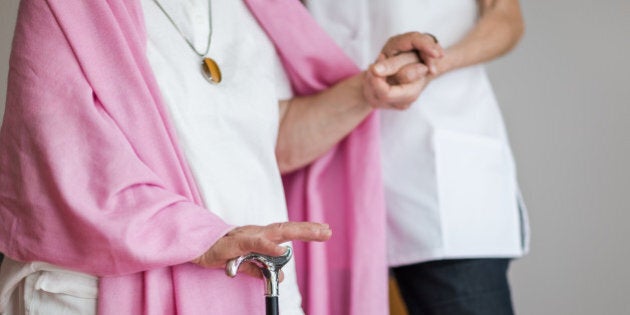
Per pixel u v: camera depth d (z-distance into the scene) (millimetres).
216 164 1446
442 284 1901
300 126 1765
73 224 1260
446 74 1948
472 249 1900
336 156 1852
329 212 1839
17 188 1303
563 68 3029
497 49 1974
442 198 1890
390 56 1711
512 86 3055
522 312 3012
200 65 1491
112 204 1262
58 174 1265
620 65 2994
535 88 3043
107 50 1359
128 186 1276
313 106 1772
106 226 1236
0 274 1390
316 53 1775
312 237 1270
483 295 1897
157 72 1428
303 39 1749
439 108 1927
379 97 1673
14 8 2346
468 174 1923
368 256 1778
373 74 1639
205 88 1472
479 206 1924
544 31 3041
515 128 3051
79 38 1337
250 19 1675
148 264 1245
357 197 1798
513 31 2027
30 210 1289
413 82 1684
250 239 1257
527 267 3018
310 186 1820
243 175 1486
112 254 1243
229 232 1296
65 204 1257
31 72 1317
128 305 1300
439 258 1875
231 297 1361
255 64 1598
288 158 1779
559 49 3031
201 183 1420
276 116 1622
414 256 1897
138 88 1359
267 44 1702
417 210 1900
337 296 1813
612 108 2992
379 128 1844
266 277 1273
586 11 3020
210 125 1459
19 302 1373
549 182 3025
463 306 1883
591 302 2982
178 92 1435
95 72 1337
